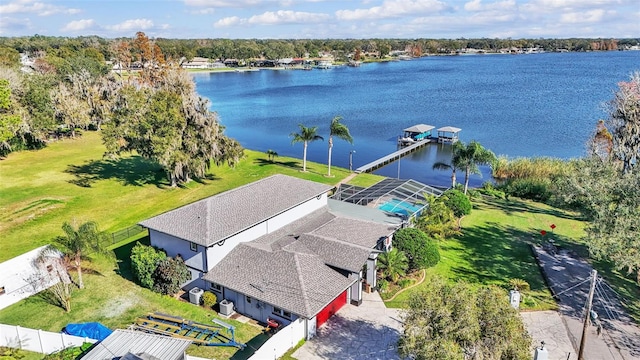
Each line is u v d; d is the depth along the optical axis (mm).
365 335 26141
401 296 30469
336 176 60625
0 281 31000
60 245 33219
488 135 92812
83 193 51906
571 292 30781
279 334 23859
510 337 18094
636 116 43938
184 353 22141
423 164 73688
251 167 64500
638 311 28578
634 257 25734
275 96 158125
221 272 28875
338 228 33719
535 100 134625
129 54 166750
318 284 26922
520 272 33750
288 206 34312
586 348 24797
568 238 40344
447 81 191250
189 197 51156
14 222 43312
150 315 27656
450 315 18469
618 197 30062
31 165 63281
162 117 47594
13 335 25141
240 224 30859
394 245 33125
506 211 47812
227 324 26891
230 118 118625
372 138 94250
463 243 39062
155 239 32062
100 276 33312
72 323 27031
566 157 75188
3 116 63125
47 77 82312
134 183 55781
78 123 79562
